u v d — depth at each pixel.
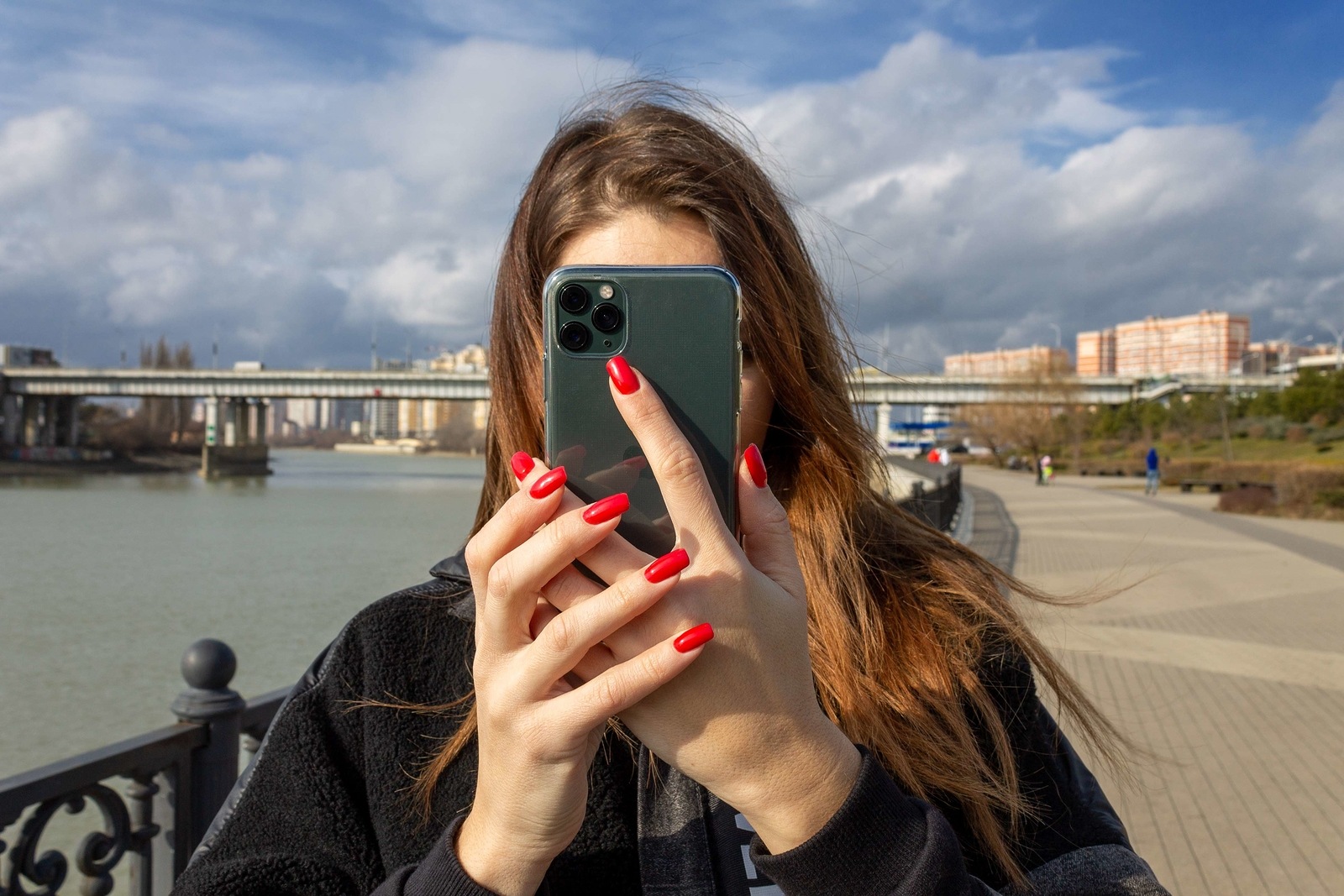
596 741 0.87
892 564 1.22
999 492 38.94
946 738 1.07
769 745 0.79
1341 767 5.57
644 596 0.74
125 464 86.38
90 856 2.50
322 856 1.07
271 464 118.69
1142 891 1.03
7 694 11.87
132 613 17.50
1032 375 73.00
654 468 0.80
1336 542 18.73
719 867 1.03
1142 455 69.44
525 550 0.76
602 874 1.06
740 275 1.12
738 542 0.94
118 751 2.55
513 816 0.81
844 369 1.37
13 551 27.17
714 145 1.20
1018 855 1.09
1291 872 4.28
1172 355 139.38
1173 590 12.25
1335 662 8.23
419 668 1.15
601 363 0.93
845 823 0.80
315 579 22.02
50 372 76.69
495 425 1.24
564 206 1.14
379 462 129.50
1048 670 1.22
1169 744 6.00
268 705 3.12
